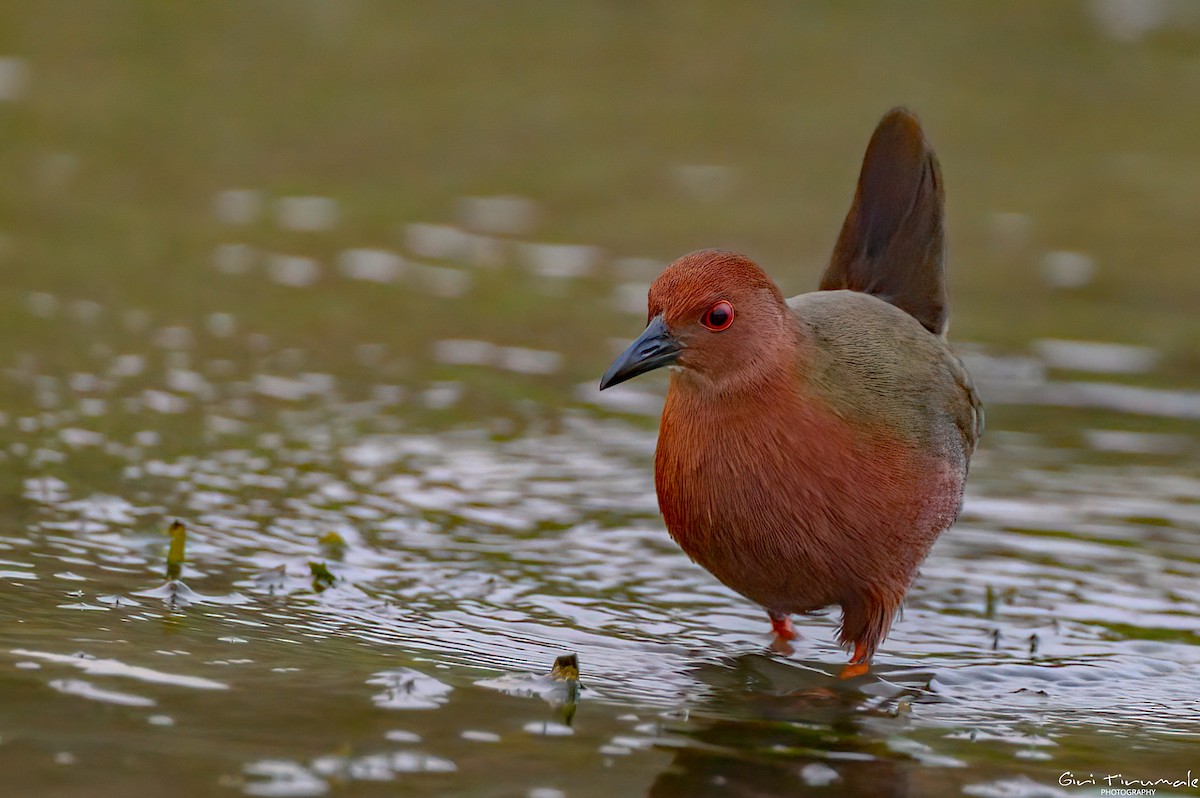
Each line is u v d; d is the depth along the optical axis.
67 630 8.20
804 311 9.43
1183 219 20.64
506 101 24.38
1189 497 11.96
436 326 15.91
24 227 18.23
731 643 9.26
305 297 16.58
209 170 20.94
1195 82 26.27
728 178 21.39
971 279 18.23
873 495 8.82
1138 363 15.54
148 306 15.88
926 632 9.52
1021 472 12.52
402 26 27.59
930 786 7.03
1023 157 22.92
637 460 12.52
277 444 12.35
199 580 9.37
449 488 11.62
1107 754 7.55
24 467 11.25
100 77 24.28
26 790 6.26
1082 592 10.17
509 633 8.98
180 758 6.67
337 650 8.32
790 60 26.52
